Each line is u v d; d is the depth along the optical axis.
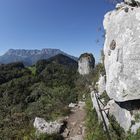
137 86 10.98
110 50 13.07
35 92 50.09
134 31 11.39
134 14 11.70
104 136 13.41
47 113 22.17
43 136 16.42
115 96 12.04
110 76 12.59
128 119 11.85
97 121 15.84
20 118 22.14
